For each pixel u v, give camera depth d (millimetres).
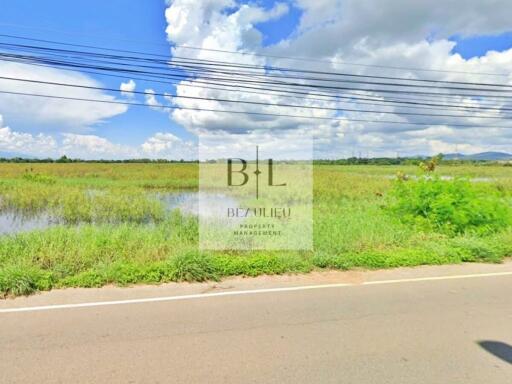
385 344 3188
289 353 3002
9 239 6191
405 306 4137
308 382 2578
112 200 13641
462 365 2844
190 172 24078
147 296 4352
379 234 7500
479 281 5148
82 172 23734
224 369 2744
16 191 15516
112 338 3230
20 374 2645
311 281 5066
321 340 3252
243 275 5262
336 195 15891
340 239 6969
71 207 12828
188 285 4801
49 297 4234
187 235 7402
